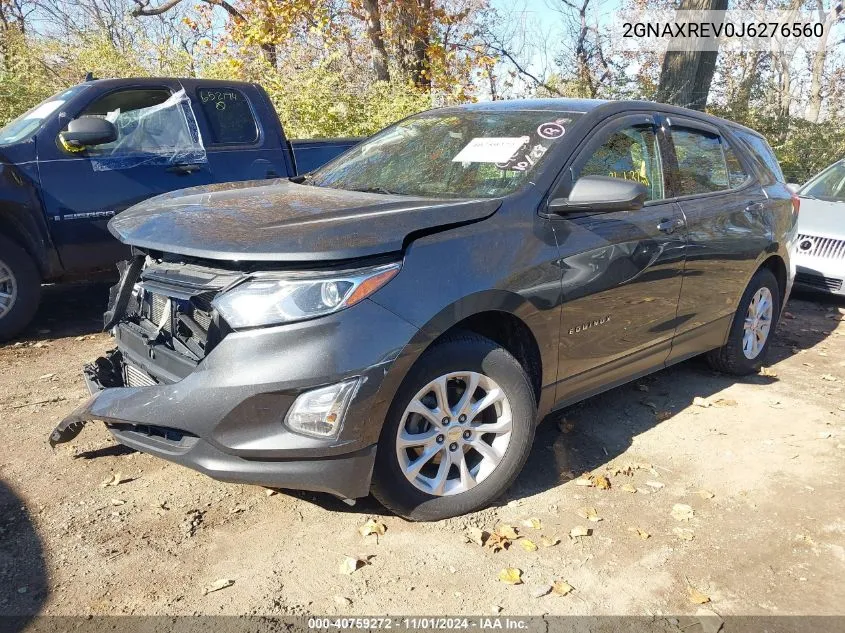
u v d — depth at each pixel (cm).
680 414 445
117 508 317
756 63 2005
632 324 381
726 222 446
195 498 327
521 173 347
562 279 330
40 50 1090
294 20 1320
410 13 1520
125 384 330
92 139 525
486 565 286
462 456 310
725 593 277
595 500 339
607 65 1828
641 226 379
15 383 460
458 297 289
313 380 263
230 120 626
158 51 1142
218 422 266
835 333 651
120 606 255
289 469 270
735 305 478
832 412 455
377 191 371
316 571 278
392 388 275
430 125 427
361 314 269
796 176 1434
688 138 447
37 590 262
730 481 363
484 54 1570
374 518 314
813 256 725
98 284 727
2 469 347
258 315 265
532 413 324
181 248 282
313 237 271
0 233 523
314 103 945
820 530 322
